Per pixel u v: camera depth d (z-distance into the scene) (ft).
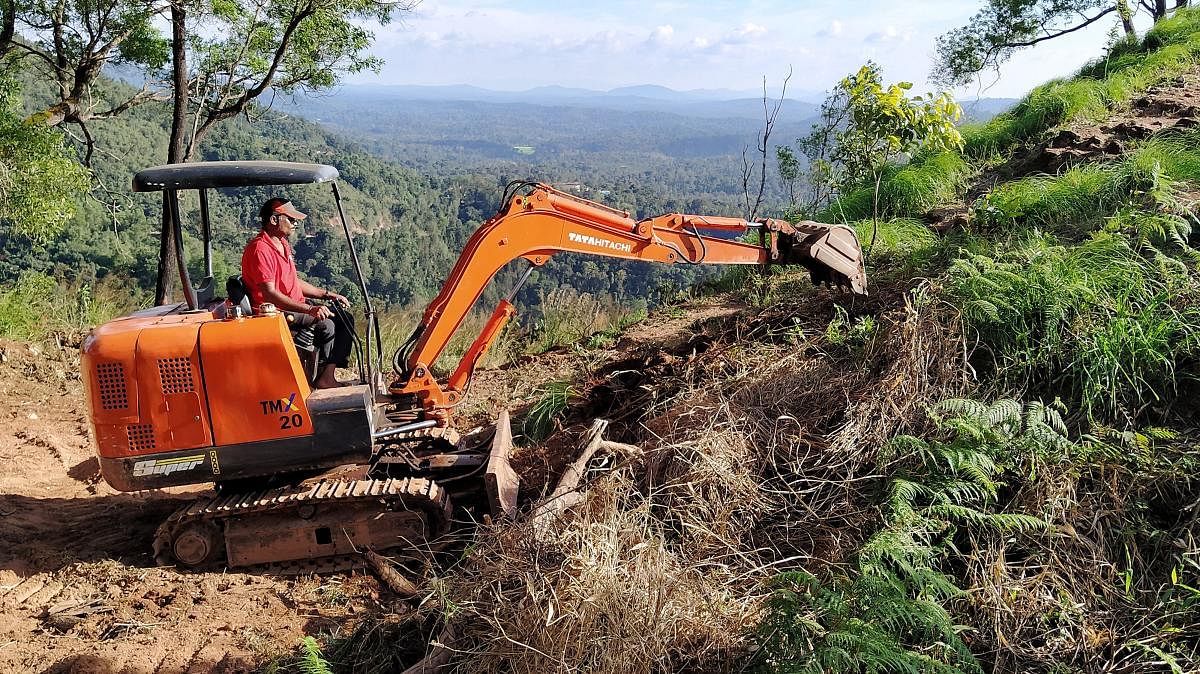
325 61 55.77
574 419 22.74
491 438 21.34
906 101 26.55
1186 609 11.90
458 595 14.19
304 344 18.52
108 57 50.06
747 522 15.52
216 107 53.36
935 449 14.92
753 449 16.90
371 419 17.58
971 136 40.04
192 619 15.35
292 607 15.84
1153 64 41.09
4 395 28.27
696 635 12.57
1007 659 12.09
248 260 18.15
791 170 39.34
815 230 20.63
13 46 47.83
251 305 18.20
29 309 34.71
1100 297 17.30
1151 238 20.12
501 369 30.50
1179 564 12.77
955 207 33.04
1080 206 26.21
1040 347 16.71
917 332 17.54
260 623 15.23
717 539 14.99
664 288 35.91
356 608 15.70
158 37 50.96
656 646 12.22
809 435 17.07
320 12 51.16
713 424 17.31
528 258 19.61
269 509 17.02
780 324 23.36
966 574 13.35
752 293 30.07
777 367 19.65
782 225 20.93
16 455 23.80
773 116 32.07
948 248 24.93
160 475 16.75
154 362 16.39
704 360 21.98
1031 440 14.71
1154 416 15.61
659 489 16.07
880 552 12.80
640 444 18.67
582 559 13.28
